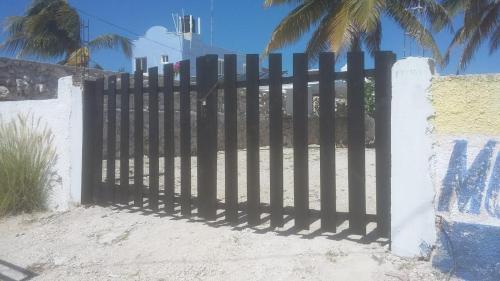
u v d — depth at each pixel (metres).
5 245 5.11
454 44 17.39
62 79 6.15
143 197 5.51
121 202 5.64
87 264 4.39
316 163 9.67
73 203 5.99
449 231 3.47
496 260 3.29
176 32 27.19
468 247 3.39
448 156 3.51
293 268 3.70
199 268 3.96
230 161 4.70
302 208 4.29
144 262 4.23
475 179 3.42
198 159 4.91
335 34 12.89
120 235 4.85
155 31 27.27
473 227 3.39
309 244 4.00
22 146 6.25
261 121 13.85
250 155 4.55
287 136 14.57
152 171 5.37
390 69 3.80
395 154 3.69
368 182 7.06
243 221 4.75
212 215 4.84
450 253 3.44
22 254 4.82
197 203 4.96
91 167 5.96
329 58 4.09
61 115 6.15
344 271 3.56
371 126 16.25
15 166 6.10
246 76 4.56
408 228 3.62
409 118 3.63
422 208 3.57
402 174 3.66
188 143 5.04
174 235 4.60
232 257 4.02
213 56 4.79
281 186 4.41
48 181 6.22
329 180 4.11
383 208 3.86
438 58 15.61
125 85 5.58
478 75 3.44
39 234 5.29
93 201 5.93
